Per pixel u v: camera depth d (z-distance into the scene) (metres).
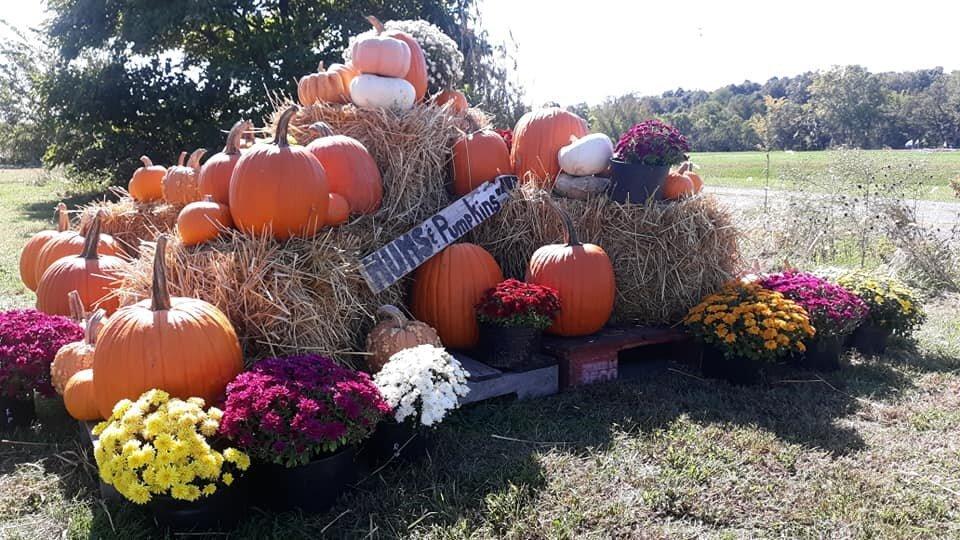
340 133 4.57
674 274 4.87
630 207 4.80
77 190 18.95
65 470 3.27
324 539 2.67
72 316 3.98
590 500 2.97
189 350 3.02
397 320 3.86
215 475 2.54
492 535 2.74
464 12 13.94
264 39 13.88
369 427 2.90
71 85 15.19
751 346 4.29
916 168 10.84
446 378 3.27
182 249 3.78
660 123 4.88
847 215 8.34
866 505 2.95
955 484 3.15
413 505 2.91
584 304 4.39
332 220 4.03
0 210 14.73
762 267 6.36
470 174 4.90
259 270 3.61
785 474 3.24
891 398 4.23
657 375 4.61
